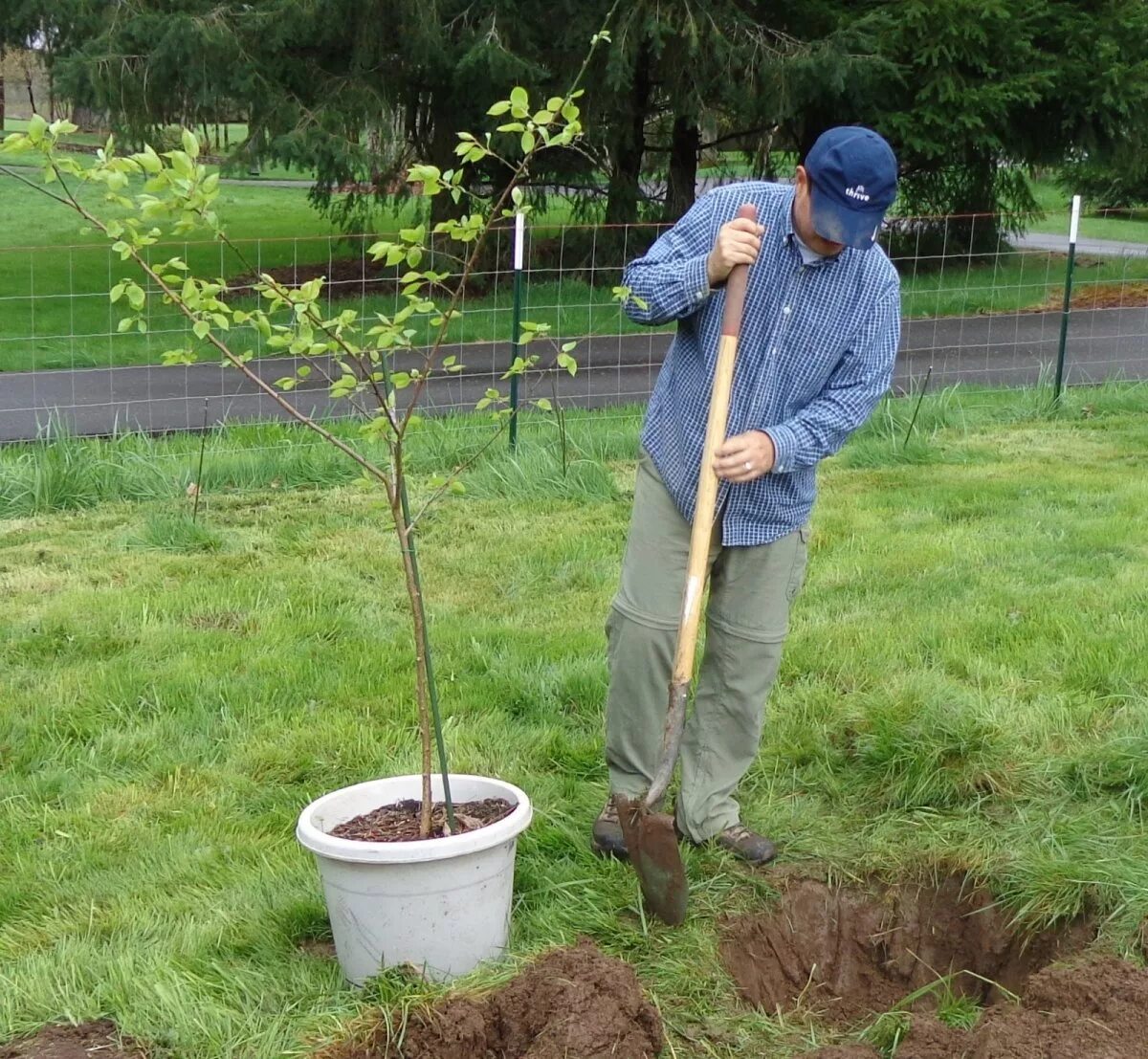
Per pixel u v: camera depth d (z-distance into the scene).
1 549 6.59
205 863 3.52
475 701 4.59
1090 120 18.78
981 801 3.76
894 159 2.99
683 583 3.35
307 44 16.64
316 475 8.02
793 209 3.14
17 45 18.73
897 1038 2.84
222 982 2.95
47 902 3.35
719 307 3.23
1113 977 2.79
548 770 4.12
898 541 6.59
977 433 9.49
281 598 5.77
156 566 6.29
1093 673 4.57
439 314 2.97
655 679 3.41
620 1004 2.69
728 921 3.28
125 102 16.17
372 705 4.59
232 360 2.83
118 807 3.91
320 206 18.48
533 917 3.21
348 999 2.88
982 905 3.41
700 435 3.26
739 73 16.84
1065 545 6.47
